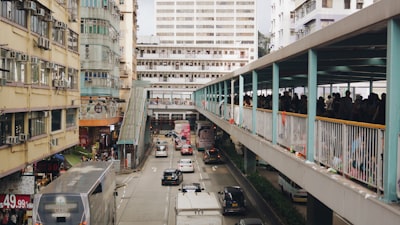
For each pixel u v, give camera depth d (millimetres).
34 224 12172
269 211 21047
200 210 13711
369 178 6395
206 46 79250
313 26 35469
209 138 48406
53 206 12219
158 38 81688
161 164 39344
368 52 10805
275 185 28047
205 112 38594
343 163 7320
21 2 15602
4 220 15336
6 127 14672
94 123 34156
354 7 34312
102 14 35062
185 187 23500
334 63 13195
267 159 12562
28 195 15031
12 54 14625
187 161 35031
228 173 34406
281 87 31219
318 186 8016
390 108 5668
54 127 20188
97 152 35531
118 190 27984
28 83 16234
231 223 19844
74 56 23203
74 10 23344
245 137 16578
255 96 15094
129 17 51844
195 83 78500
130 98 46312
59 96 20516
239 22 102250
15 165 15219
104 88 35438
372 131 6352
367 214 6039
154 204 24234
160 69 78188
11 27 14734
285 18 44531
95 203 13586
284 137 11117
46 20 18141
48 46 17641
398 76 5664
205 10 102438
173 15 102812
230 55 79375
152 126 70875
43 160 19484
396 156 5672
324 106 13055
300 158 9422
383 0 5750
